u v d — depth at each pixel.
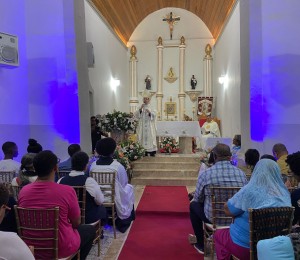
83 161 3.50
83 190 3.29
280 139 5.78
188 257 3.68
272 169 2.38
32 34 6.14
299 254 1.48
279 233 2.23
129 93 15.50
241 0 6.53
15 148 4.46
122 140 8.35
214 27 13.98
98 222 3.66
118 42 13.52
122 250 3.90
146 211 5.36
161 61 15.38
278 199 2.30
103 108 10.94
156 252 3.83
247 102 6.15
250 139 5.95
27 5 6.11
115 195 4.34
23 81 6.09
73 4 6.03
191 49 15.40
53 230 2.47
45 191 2.54
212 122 11.95
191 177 7.49
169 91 15.52
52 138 6.14
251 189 2.38
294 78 5.73
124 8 12.30
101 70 10.70
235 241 2.49
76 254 2.94
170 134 8.82
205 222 3.47
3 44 5.65
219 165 3.30
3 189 1.74
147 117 8.53
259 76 5.83
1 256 1.58
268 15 5.77
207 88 15.14
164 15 15.30
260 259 1.55
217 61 14.23
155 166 7.89
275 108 5.79
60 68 6.11
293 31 5.71
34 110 6.17
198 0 13.12
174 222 5.04
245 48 6.23
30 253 1.68
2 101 5.75
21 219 2.50
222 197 3.16
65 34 6.08
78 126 6.15
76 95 6.14
